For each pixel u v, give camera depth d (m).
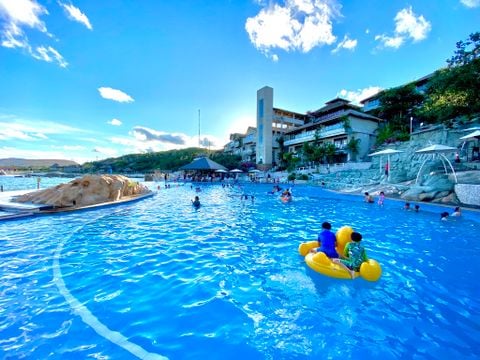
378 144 30.34
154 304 3.45
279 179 32.75
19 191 15.51
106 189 13.01
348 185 20.67
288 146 44.84
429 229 7.99
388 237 7.06
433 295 3.71
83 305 3.40
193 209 12.34
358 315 3.20
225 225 8.73
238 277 4.34
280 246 6.23
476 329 2.90
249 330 2.89
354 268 4.27
